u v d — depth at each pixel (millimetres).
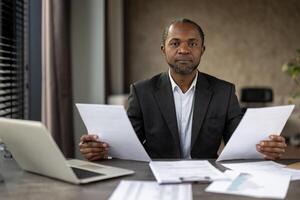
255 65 5402
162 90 1628
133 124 1591
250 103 4547
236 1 5320
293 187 989
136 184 1002
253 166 1218
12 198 904
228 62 5406
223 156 1297
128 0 5359
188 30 1528
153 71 5418
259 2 5309
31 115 2662
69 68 2891
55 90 2670
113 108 1270
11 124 1030
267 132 1296
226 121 1594
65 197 909
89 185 1004
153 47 5391
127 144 1310
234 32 5363
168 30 1568
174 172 1101
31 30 2641
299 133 4332
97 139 1333
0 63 2199
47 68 2598
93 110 1300
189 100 1631
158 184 1002
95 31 3488
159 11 5352
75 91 3492
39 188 980
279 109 1269
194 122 1557
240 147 1297
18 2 2451
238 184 1003
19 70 2508
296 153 3832
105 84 3609
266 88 4629
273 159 1323
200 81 1644
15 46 2422
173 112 1582
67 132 2834
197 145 1542
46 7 2580
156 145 1569
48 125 2625
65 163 992
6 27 2262
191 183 1014
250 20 5340
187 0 5336
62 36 2781
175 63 1552
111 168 1168
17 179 1068
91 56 3502
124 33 5355
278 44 5348
